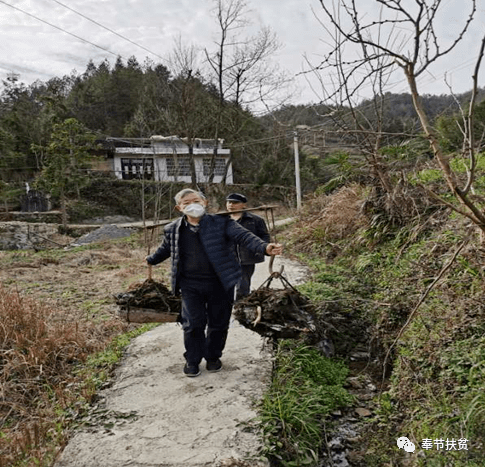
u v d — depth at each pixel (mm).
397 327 5180
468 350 3766
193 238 3875
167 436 3223
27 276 10398
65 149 26969
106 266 12133
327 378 4504
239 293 5691
